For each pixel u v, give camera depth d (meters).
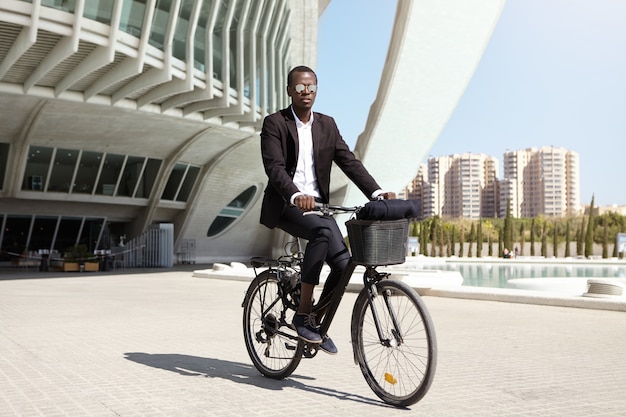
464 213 117.56
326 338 4.21
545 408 3.78
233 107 27.11
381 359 3.99
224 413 3.62
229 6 24.88
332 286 4.14
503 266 37.44
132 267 32.97
